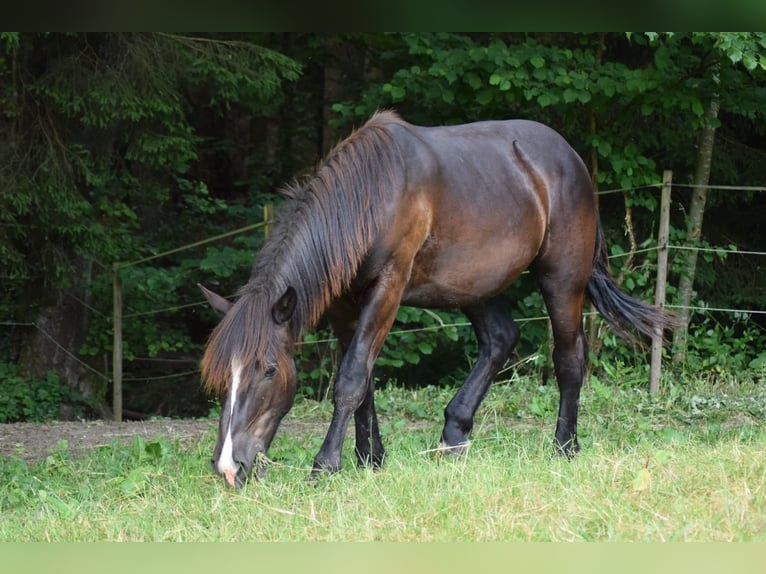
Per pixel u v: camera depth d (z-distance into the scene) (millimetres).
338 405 7246
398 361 13227
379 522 5789
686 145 14672
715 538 5242
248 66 13477
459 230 7699
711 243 15234
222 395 6629
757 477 6238
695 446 7609
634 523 5523
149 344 15398
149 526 6117
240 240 15141
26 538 6012
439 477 6652
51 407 14125
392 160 7328
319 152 19484
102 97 12422
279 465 7547
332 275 7090
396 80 13203
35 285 14570
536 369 13664
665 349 14102
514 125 8484
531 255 8273
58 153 12977
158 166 13984
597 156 14016
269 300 6766
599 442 8508
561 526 5535
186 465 7832
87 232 13445
